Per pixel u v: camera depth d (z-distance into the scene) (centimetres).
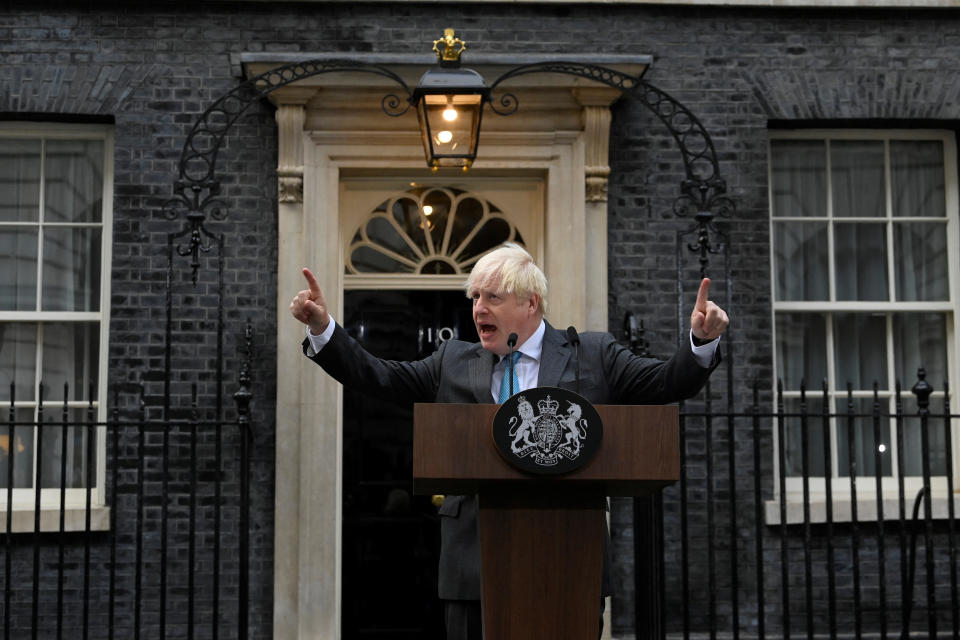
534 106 587
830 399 626
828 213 636
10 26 589
